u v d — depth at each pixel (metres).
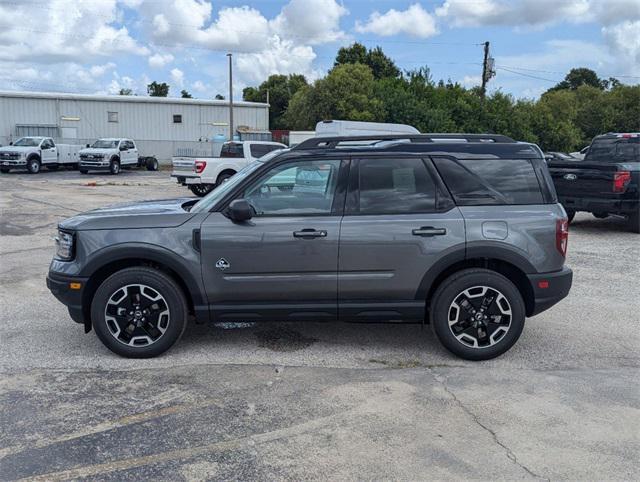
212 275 4.70
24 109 36.06
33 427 3.68
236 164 19.53
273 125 83.19
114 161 31.75
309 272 4.70
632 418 3.86
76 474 3.17
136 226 4.71
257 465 3.26
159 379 4.43
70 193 20.08
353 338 5.42
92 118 38.28
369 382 4.41
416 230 4.68
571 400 4.12
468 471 3.22
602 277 7.96
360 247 4.67
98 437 3.56
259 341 5.30
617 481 3.14
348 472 3.19
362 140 5.21
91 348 5.09
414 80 45.09
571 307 6.55
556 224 4.78
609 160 13.13
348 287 4.74
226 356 4.92
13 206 15.89
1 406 3.96
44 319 5.93
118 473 3.18
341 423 3.76
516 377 4.54
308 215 4.72
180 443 3.50
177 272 4.70
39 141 31.39
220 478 3.13
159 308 4.78
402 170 4.80
